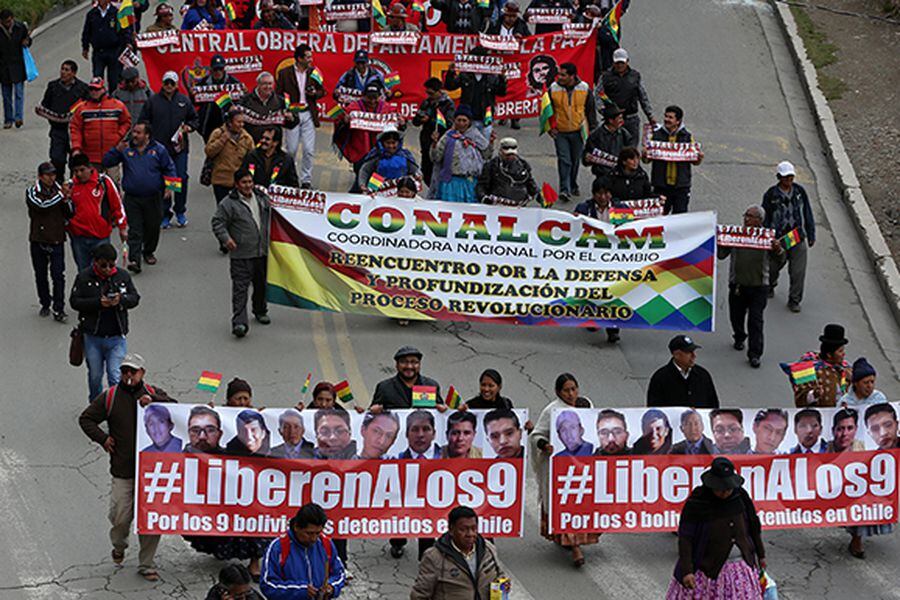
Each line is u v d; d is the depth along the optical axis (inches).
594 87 1035.9
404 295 738.8
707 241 738.8
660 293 741.9
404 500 545.3
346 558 551.5
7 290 774.5
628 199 756.6
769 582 490.6
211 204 910.4
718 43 1226.6
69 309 757.9
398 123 857.5
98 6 1058.7
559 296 740.7
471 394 685.3
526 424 547.2
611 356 743.7
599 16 1059.9
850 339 780.6
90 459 613.9
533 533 585.6
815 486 575.5
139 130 782.5
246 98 850.1
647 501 562.9
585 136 914.7
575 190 932.0
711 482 475.2
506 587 446.0
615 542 582.6
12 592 518.3
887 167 987.9
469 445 546.3
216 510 534.6
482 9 1087.6
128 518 531.2
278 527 539.2
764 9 1317.7
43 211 721.6
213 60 900.6
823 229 909.2
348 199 733.9
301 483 540.4
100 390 637.3
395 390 557.0
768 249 729.6
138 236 791.7
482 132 907.4
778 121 1075.9
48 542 552.7
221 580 409.7
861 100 1098.7
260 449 537.0
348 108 864.9
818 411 574.6
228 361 705.0
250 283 747.4
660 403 584.4
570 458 558.3
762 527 571.8
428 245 737.6
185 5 1077.8
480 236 737.6
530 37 1021.2
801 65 1164.5
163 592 524.7
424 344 738.8
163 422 529.0
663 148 819.4
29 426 637.3
